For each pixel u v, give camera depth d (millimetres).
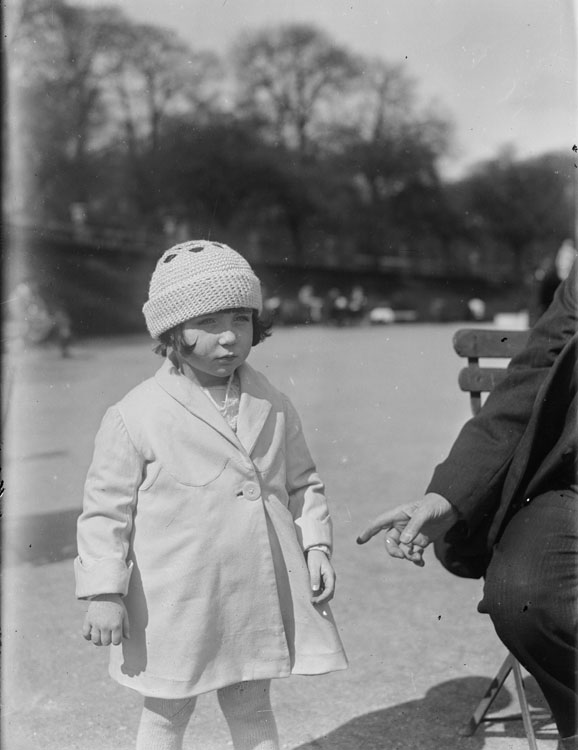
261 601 2035
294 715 2541
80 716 2477
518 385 2191
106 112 34438
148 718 2062
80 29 30078
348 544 4105
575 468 2117
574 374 2084
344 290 44625
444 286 47625
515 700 2646
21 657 2848
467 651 2957
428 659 2898
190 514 2016
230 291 2037
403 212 50719
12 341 7555
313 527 2143
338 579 3641
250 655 2025
